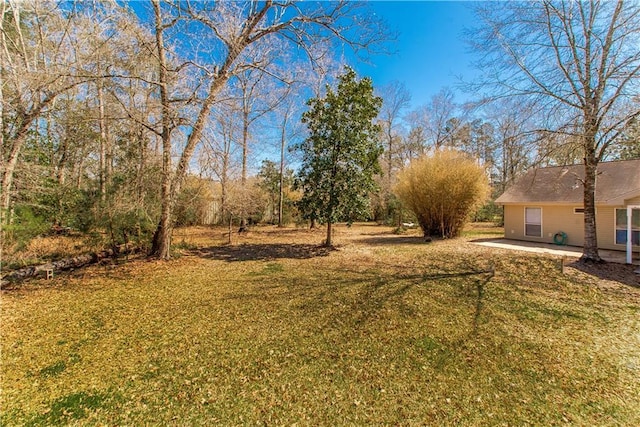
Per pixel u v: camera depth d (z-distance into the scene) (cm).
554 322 401
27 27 759
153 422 217
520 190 1260
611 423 217
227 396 247
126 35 657
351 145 958
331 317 417
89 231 709
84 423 215
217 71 761
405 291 536
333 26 712
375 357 310
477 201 1264
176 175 805
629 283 582
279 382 266
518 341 346
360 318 413
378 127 1013
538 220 1166
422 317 417
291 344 338
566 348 329
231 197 1109
